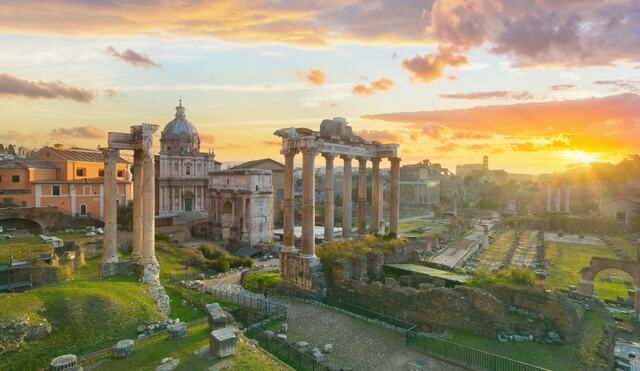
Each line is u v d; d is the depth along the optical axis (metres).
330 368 23.25
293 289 38.75
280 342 26.61
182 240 82.50
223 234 85.56
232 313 32.75
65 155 73.94
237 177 80.75
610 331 28.89
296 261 38.88
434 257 61.38
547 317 27.08
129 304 27.09
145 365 19.62
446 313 29.30
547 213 107.69
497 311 27.09
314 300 36.47
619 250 69.88
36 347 21.30
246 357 20.55
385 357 25.34
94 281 31.80
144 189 34.66
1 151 136.38
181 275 45.62
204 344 22.09
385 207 132.50
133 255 37.44
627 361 25.14
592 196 135.50
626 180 126.81
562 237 87.69
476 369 23.39
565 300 26.91
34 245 41.16
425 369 23.78
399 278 38.44
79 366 18.45
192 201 100.56
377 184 50.62
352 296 35.50
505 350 24.95
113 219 35.28
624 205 104.31
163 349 21.44
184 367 19.20
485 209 163.12
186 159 99.75
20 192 65.81
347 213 47.91
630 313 34.38
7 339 20.62
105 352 21.09
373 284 34.06
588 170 160.38
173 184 97.44
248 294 38.91
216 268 52.78
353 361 24.77
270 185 82.12
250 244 77.38
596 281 47.31
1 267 33.31
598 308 33.59
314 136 40.28
